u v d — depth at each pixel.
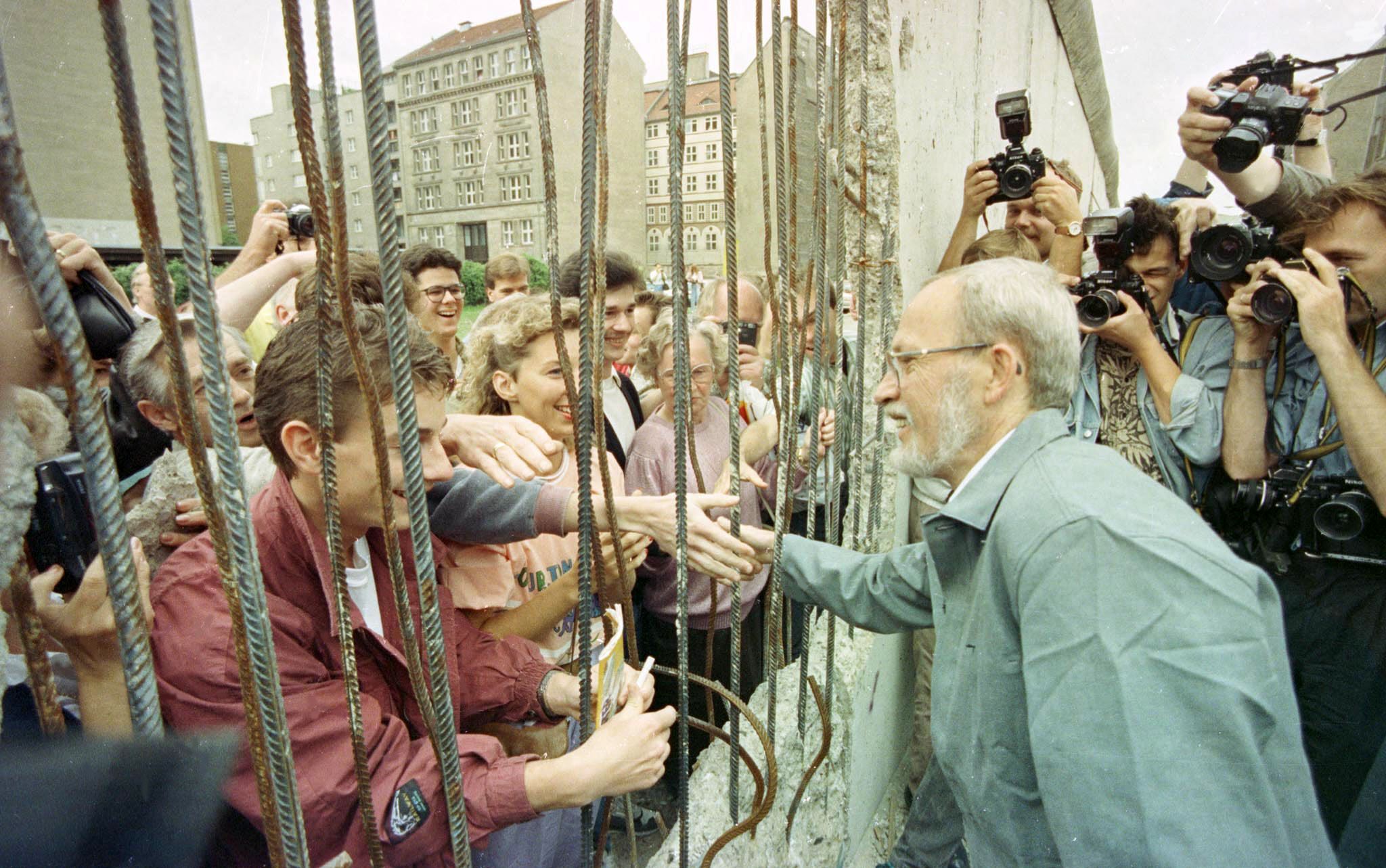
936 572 1.32
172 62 0.37
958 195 2.91
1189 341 2.00
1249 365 1.78
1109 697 0.95
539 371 1.58
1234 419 1.80
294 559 0.89
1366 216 1.66
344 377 0.79
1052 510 1.06
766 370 2.55
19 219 0.33
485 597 1.36
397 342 0.53
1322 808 1.85
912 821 2.03
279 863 0.49
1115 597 0.97
